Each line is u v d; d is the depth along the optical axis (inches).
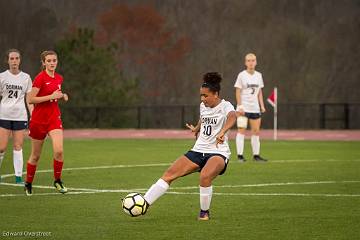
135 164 2605.8
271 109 6998.0
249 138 4229.8
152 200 1412.4
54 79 1774.1
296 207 1606.8
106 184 2020.2
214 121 1416.1
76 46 5718.5
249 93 2723.9
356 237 1286.9
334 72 7810.0
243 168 2448.3
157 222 1421.0
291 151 3223.4
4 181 2082.9
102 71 5689.0
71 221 1434.5
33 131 1763.0
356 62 7795.3
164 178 1412.4
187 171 1422.2
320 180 2113.7
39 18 7662.4
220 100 1424.7
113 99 5649.6
